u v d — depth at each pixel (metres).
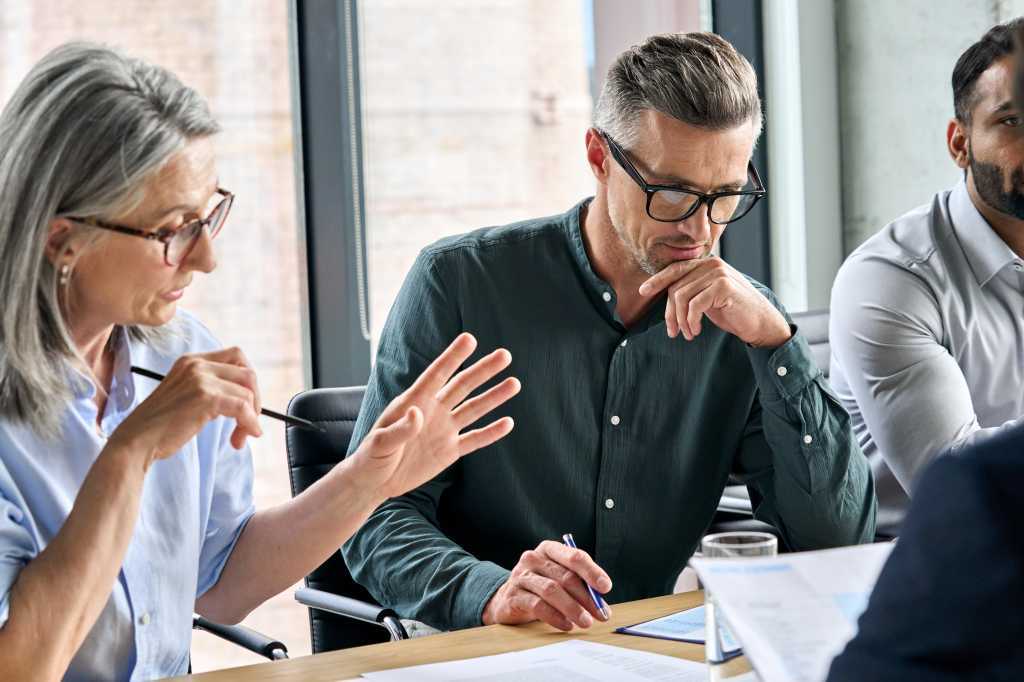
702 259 1.75
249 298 2.91
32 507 1.33
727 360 1.90
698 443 1.90
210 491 1.57
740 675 1.00
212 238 1.33
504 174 3.54
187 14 2.83
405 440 1.44
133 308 1.30
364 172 2.96
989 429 2.17
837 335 2.30
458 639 1.37
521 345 1.89
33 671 1.16
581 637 1.37
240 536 1.60
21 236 1.24
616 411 1.88
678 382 1.89
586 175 3.69
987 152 2.12
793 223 3.43
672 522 1.92
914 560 0.58
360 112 2.93
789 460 1.83
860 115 3.36
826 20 3.39
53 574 1.18
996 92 2.10
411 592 1.63
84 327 1.34
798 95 3.37
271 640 1.73
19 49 2.71
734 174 1.70
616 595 1.91
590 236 1.91
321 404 2.00
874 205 3.36
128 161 1.23
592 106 3.65
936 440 2.16
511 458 1.87
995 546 0.55
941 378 2.18
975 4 3.04
